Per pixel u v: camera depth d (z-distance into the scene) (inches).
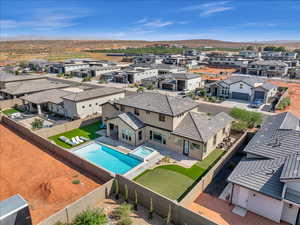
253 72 3442.4
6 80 2128.4
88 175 806.5
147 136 1082.7
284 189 540.7
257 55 5167.3
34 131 1138.0
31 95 1672.0
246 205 616.4
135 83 2790.4
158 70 3201.3
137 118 1099.3
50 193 679.7
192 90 2358.5
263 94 1819.6
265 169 624.1
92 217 544.4
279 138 743.1
